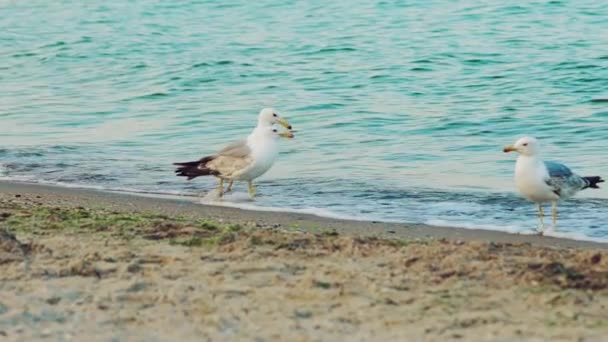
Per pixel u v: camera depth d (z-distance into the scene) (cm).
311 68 2617
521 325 827
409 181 1559
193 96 2339
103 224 1135
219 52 2864
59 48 3033
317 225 1260
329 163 1697
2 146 1855
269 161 1430
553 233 1241
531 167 1270
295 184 1539
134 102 2288
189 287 912
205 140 1909
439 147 1819
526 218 1322
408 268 964
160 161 1734
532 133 1927
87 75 2639
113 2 3791
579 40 2833
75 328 823
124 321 838
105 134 1962
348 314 851
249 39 3036
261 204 1403
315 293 898
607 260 987
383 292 899
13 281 931
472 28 3055
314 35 3045
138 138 1925
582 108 2119
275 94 2336
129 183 1553
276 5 3547
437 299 882
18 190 1498
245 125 2033
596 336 805
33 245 1037
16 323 834
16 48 3061
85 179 1585
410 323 831
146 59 2817
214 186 1529
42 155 1775
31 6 3831
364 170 1642
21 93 2427
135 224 1134
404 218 1316
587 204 1388
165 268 967
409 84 2411
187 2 3688
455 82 2412
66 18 3544
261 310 860
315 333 810
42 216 1185
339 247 1038
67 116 2145
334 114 2112
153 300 884
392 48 2823
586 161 1712
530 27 3041
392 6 3434
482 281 927
